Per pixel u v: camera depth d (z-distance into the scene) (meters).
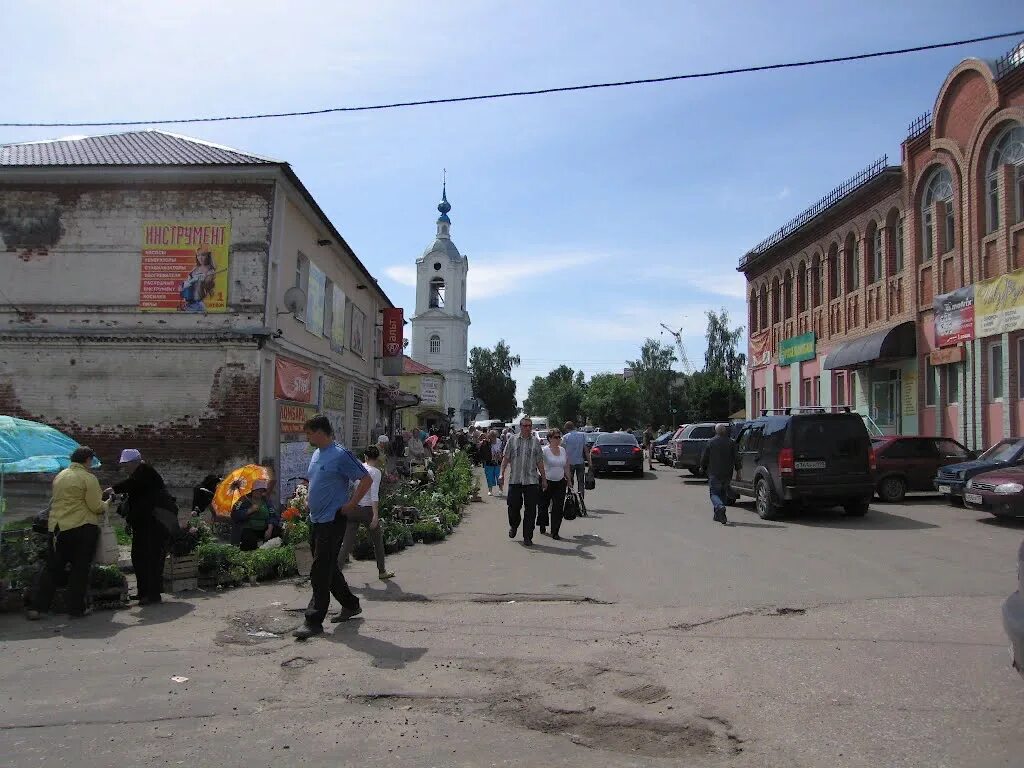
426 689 5.36
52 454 8.95
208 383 15.79
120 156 16.75
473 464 35.81
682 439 27.27
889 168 25.67
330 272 21.69
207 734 4.59
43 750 4.37
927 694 5.11
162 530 8.25
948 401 23.23
